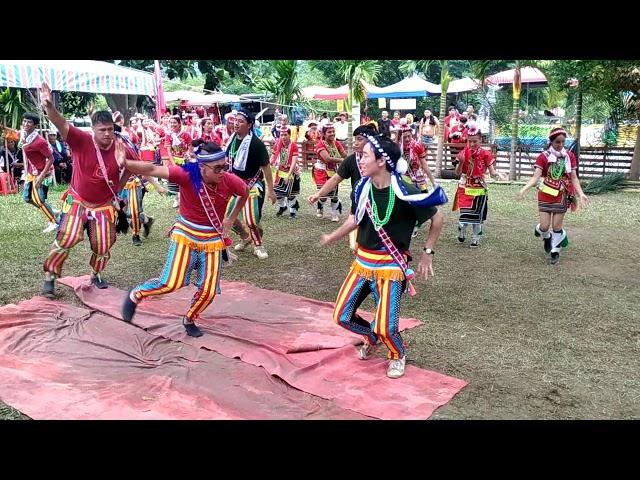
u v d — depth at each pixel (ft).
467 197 26.78
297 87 69.31
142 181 28.45
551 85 58.49
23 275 21.71
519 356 15.38
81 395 12.78
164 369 14.19
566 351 15.72
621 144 60.23
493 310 18.86
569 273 22.95
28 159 27.20
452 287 21.20
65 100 69.56
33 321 17.07
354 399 12.79
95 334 16.33
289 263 24.23
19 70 38.11
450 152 54.65
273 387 13.38
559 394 13.30
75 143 17.58
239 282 21.29
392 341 13.67
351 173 18.31
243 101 75.77
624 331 17.16
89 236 18.70
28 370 14.05
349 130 53.47
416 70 109.60
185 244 15.25
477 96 94.12
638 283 21.71
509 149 55.57
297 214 35.32
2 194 41.34
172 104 85.61
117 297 19.22
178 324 17.01
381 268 13.50
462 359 15.17
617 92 47.60
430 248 13.20
